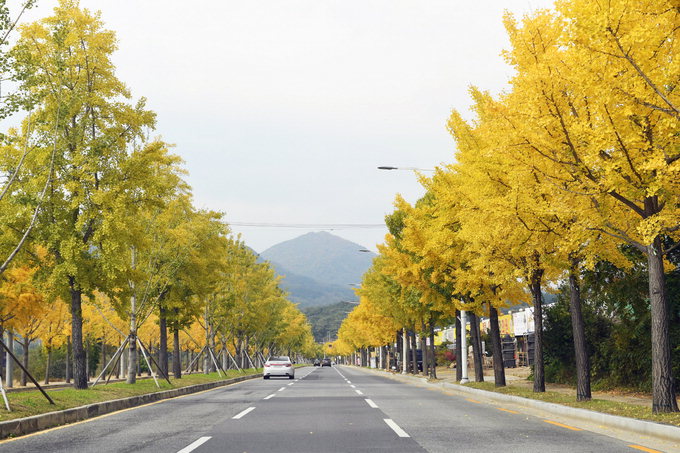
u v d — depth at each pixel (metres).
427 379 35.31
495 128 13.47
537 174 12.65
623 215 12.07
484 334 54.00
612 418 10.73
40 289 18.98
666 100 9.47
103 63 18.94
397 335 53.78
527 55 12.92
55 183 17.72
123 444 8.34
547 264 15.11
